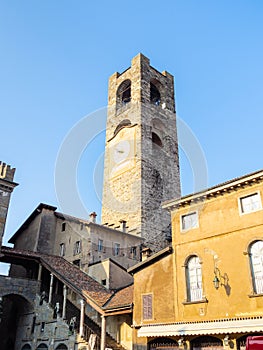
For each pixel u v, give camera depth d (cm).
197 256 1798
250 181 1689
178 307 1753
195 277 1770
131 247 2730
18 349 2638
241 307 1540
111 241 2792
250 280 1556
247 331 1420
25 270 3188
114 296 2191
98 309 2041
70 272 2569
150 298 1897
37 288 2691
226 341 1489
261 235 1593
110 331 2156
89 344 1880
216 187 1803
